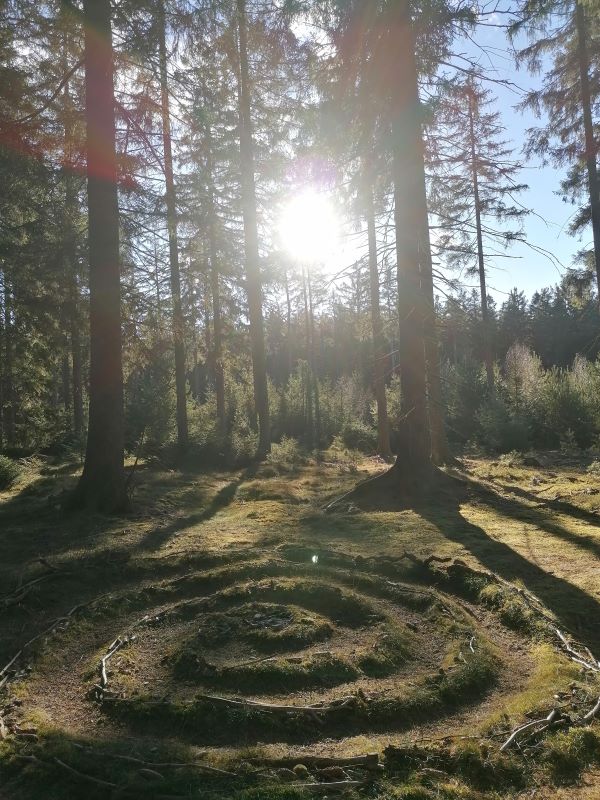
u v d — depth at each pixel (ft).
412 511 30.37
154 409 56.34
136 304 35.99
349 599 17.16
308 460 56.54
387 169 31.76
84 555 22.34
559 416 66.64
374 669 13.62
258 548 23.20
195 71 33.09
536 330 142.31
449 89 29.68
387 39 29.17
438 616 16.48
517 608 16.47
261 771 9.67
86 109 30.99
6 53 39.65
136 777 9.55
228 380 86.12
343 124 30.19
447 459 49.42
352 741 10.83
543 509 30.60
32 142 33.99
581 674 12.82
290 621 15.89
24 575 20.26
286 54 35.53
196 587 19.06
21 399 64.80
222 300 63.72
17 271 43.37
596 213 49.01
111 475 30.27
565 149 51.52
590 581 18.70
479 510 30.53
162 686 13.05
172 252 54.19
